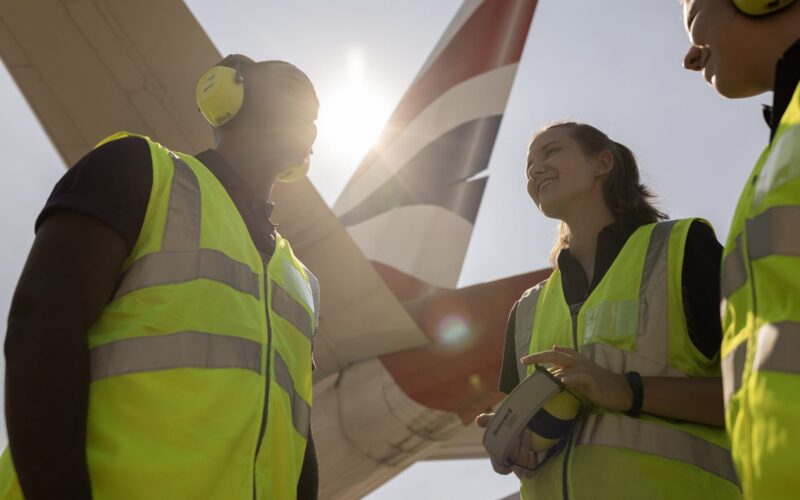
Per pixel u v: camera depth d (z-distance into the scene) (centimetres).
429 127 1109
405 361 750
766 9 166
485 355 739
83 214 179
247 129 241
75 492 158
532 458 247
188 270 189
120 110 623
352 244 656
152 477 167
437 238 1038
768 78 174
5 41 595
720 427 236
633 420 233
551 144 296
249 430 183
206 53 582
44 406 160
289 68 248
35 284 171
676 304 244
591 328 253
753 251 130
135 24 573
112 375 176
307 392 218
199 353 181
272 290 211
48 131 639
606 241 272
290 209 640
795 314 117
